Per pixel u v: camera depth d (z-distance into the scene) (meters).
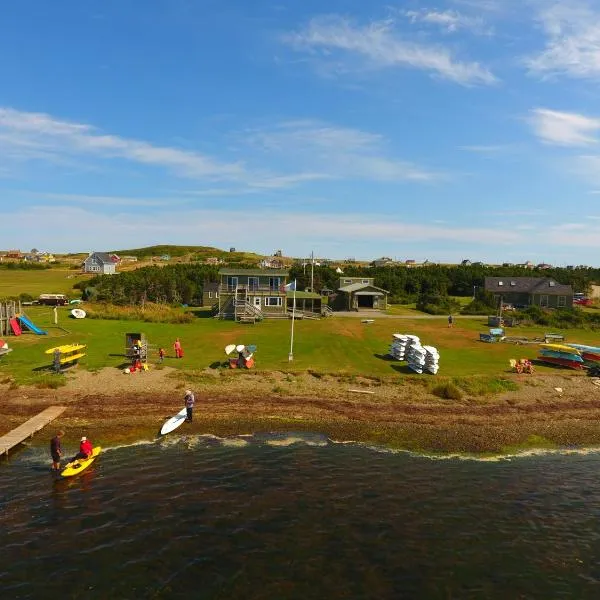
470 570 16.31
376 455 25.91
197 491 21.22
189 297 90.81
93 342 46.72
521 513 20.23
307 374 38.03
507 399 35.06
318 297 72.50
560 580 15.96
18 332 49.16
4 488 21.06
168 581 15.27
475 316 79.88
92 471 22.92
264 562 16.34
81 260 186.62
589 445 28.25
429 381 37.22
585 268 179.38
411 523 19.14
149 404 31.95
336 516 19.45
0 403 31.06
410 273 128.50
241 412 31.41
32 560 16.09
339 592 15.01
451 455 26.23
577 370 41.91
